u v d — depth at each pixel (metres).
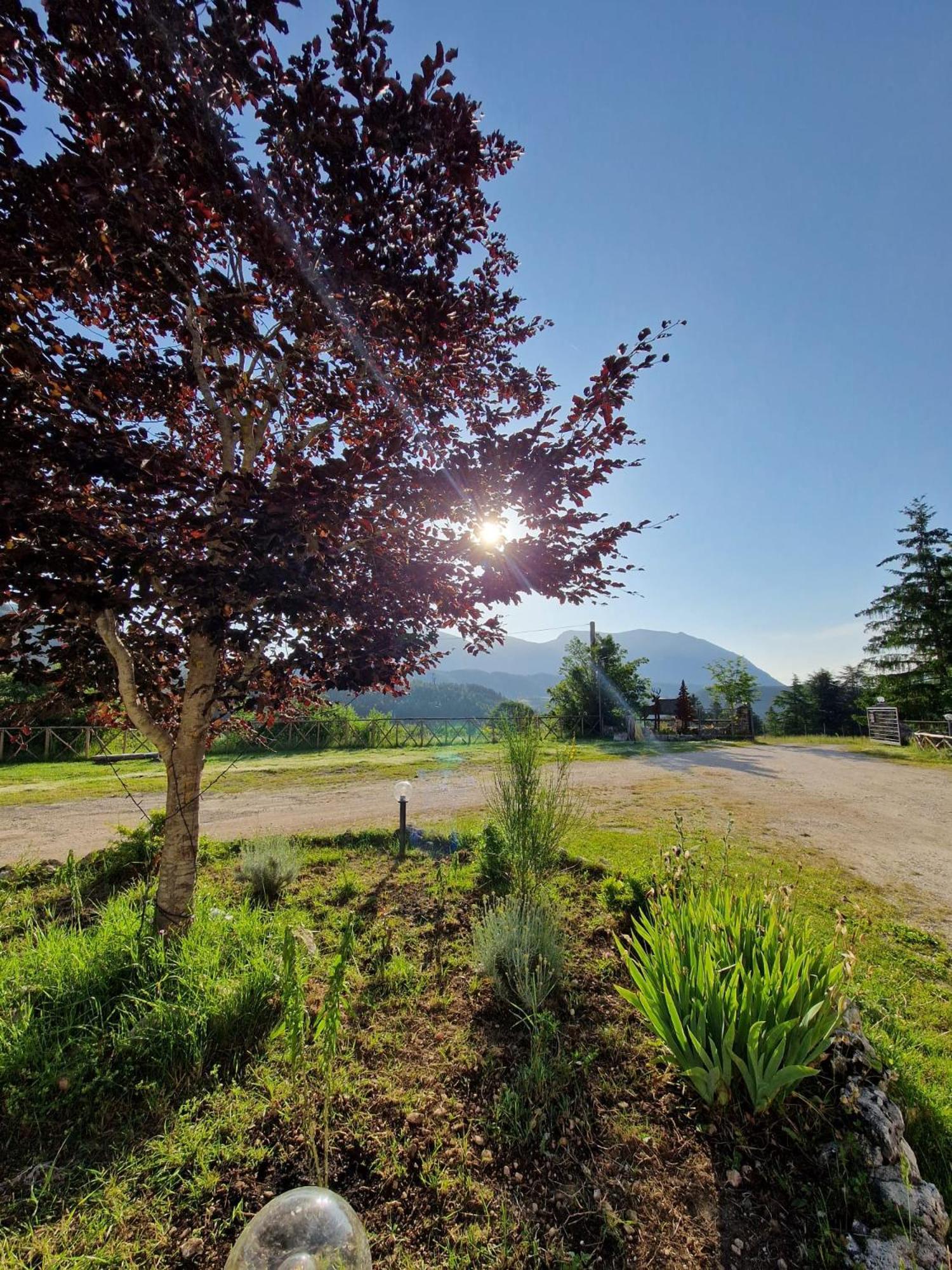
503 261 3.79
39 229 2.17
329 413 3.38
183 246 2.39
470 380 3.66
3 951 3.15
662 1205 1.83
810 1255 1.65
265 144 2.23
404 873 4.77
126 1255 1.60
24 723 3.65
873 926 4.15
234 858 5.18
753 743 20.25
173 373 3.33
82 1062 2.26
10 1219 1.72
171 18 1.99
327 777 10.77
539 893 3.72
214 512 2.65
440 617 3.71
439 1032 2.63
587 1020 2.73
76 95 2.10
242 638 2.61
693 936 2.52
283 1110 2.12
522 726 4.48
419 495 3.02
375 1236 1.70
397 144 2.30
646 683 25.77
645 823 7.04
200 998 2.61
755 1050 2.03
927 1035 2.85
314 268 2.49
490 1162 1.96
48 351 2.46
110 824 7.10
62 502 2.45
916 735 18.73
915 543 26.94
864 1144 1.95
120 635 3.46
